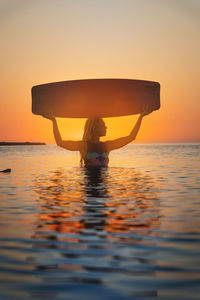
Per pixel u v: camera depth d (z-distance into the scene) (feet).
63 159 69.46
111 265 10.46
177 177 34.65
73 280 9.42
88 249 11.99
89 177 34.27
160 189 26.40
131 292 8.70
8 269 10.25
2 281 9.43
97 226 15.16
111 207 19.43
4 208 19.44
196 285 9.06
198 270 10.05
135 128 41.24
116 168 44.98
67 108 37.70
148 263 10.62
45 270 10.14
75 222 15.94
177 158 71.97
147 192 24.97
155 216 17.11
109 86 36.04
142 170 42.11
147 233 13.99
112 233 14.01
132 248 12.07
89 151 41.98
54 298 8.44
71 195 23.67
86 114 39.88
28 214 17.80
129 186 27.94
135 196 23.22
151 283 9.20
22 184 29.55
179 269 10.14
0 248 12.20
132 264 10.54
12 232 14.30
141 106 37.81
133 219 16.47
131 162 58.70
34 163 56.75
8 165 52.24
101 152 42.01
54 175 36.42
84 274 9.81
